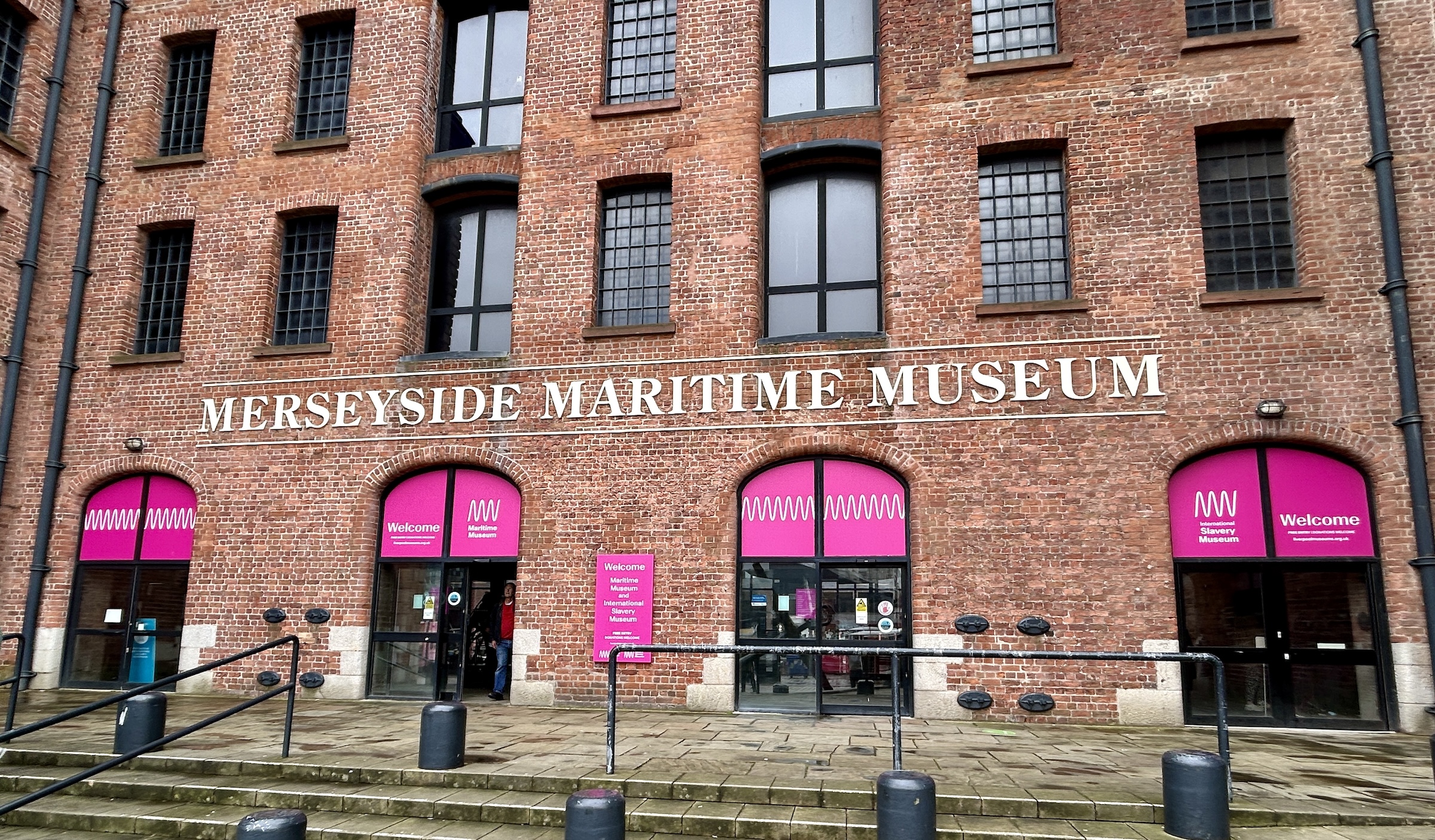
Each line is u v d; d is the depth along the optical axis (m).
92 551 12.65
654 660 10.73
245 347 12.58
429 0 13.08
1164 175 10.56
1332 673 9.52
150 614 12.33
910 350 10.76
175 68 13.80
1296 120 10.41
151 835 6.50
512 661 11.15
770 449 10.85
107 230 13.45
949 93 11.25
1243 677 9.66
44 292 13.30
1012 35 11.52
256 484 12.13
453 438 11.73
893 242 11.05
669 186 12.18
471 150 12.77
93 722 9.62
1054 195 11.16
